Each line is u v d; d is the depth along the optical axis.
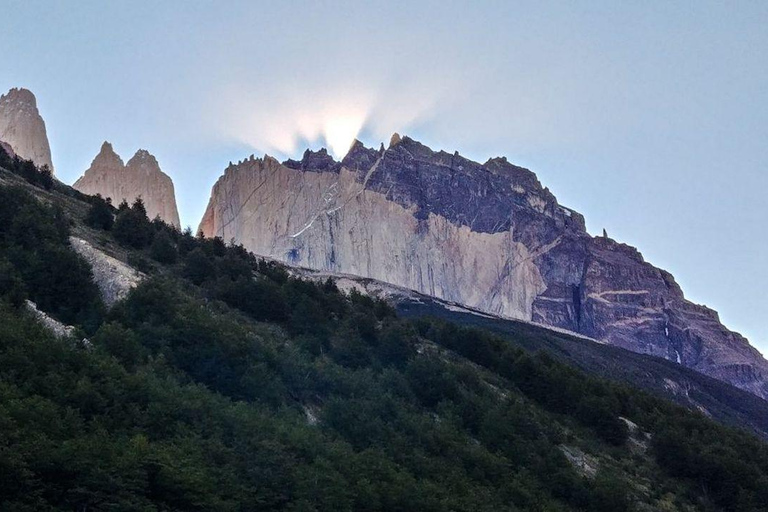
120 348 77.62
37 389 64.00
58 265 89.81
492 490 86.56
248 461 67.12
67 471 55.22
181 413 69.50
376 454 79.00
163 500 59.34
